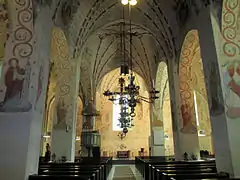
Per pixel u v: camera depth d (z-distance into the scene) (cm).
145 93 2223
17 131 436
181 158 800
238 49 521
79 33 916
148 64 1398
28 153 427
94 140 1546
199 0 616
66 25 761
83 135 1547
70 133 823
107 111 2380
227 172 466
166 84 1384
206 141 1703
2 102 448
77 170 517
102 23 1067
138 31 1200
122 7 999
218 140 506
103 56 1439
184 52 815
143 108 2355
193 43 784
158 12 938
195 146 811
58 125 834
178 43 840
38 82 475
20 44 473
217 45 521
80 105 2150
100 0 916
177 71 863
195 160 787
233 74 505
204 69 576
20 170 416
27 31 477
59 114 841
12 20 480
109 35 1247
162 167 557
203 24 590
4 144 430
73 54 882
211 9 550
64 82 855
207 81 561
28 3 477
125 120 1431
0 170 417
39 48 482
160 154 1383
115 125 2350
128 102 1084
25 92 454
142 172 1004
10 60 467
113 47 1394
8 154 425
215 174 429
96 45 1303
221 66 508
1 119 440
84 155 1552
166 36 951
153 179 596
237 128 475
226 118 480
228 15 533
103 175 716
